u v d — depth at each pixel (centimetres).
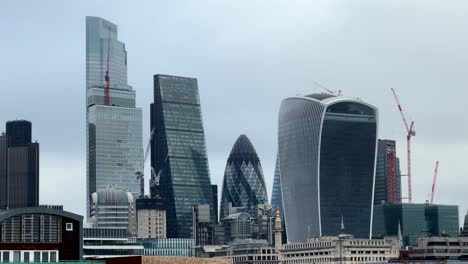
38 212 19975
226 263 18488
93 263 18338
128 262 18200
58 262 18238
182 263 18250
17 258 19425
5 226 19712
